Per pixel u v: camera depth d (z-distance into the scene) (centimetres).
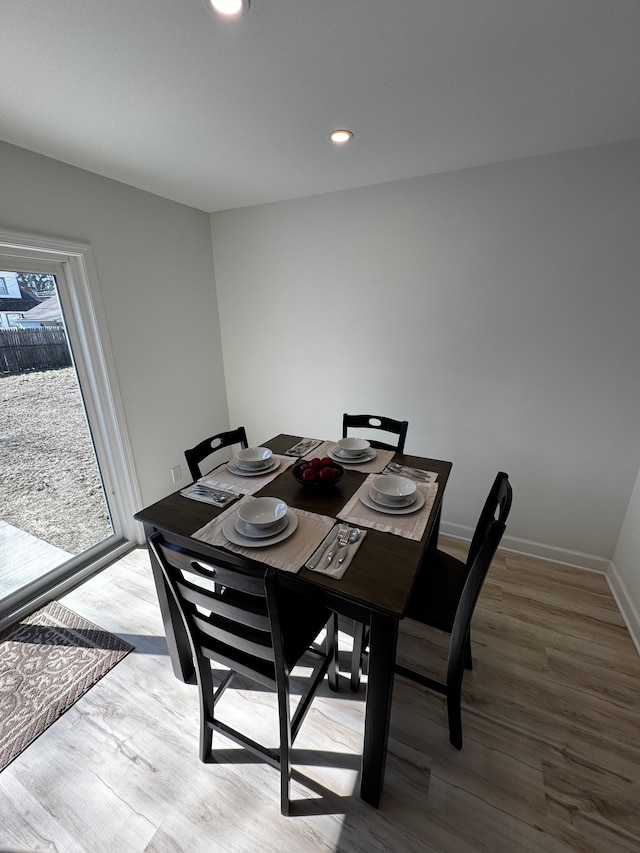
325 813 118
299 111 147
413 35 107
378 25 103
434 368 245
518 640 180
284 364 300
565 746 135
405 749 134
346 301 260
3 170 166
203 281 293
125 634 185
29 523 205
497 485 142
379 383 267
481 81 129
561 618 192
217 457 340
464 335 230
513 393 226
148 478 265
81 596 210
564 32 106
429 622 132
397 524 136
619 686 157
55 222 188
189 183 223
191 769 130
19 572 202
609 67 122
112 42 107
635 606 184
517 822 115
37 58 113
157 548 100
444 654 173
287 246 267
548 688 156
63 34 103
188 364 289
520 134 167
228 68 121
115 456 240
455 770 128
